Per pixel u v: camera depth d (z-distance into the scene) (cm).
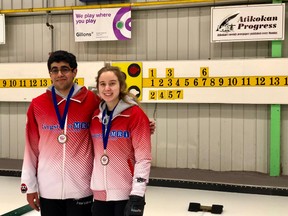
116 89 206
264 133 504
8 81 578
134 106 211
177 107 535
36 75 566
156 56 542
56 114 219
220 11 494
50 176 219
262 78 482
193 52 527
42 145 221
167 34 536
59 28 575
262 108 502
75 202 221
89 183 224
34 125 225
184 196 432
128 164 210
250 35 487
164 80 516
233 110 514
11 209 373
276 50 485
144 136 207
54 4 571
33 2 579
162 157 546
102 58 561
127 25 530
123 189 210
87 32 544
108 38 538
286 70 473
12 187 470
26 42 590
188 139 534
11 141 603
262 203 403
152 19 540
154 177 484
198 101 506
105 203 213
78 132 219
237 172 511
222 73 495
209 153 527
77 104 220
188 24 527
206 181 464
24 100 573
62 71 215
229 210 377
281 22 475
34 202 228
